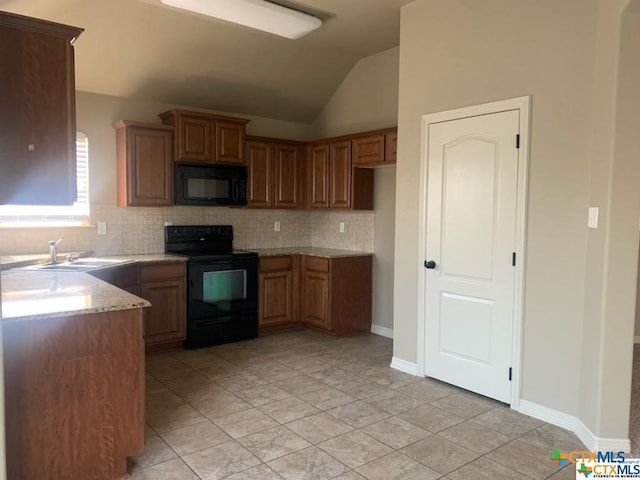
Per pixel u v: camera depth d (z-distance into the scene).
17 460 2.01
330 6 3.68
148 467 2.35
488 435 2.72
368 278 4.98
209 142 4.58
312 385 3.49
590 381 2.61
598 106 2.60
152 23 3.86
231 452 2.51
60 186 2.41
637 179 2.42
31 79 2.32
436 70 3.49
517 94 3.00
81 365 2.14
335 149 4.97
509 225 3.06
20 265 3.43
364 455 2.49
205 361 4.04
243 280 4.68
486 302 3.21
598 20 2.63
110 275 3.65
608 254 2.46
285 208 5.30
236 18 3.58
